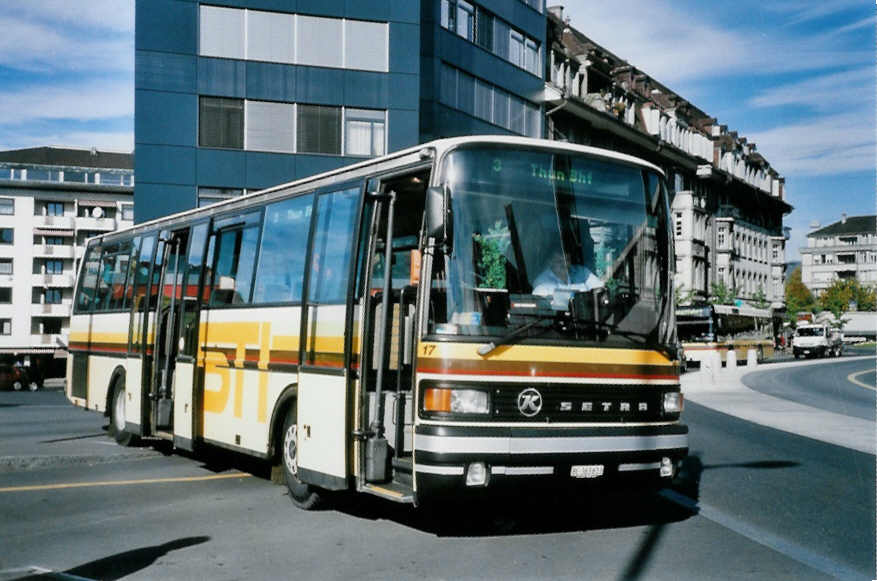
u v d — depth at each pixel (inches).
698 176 3036.4
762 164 3767.2
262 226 414.0
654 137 2511.1
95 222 3774.6
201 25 1417.3
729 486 415.2
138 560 278.7
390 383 333.7
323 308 347.9
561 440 286.5
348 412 323.6
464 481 276.1
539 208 307.0
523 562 273.3
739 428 680.4
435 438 277.3
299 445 352.2
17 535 314.8
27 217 3713.1
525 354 289.0
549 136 1918.1
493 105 1706.4
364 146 1473.9
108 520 339.6
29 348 3671.3
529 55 1827.0
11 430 687.1
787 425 696.4
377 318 331.3
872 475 449.1
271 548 293.3
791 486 415.5
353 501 374.0
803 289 4817.9
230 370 423.5
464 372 281.6
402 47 1483.8
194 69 1413.6
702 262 2977.4
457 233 292.5
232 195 1428.4
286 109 1448.1
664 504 370.6
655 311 318.7
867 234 6343.5
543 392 289.9
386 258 322.7
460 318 286.2
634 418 305.6
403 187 330.6
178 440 470.0
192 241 486.6
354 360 326.6
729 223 3240.7
